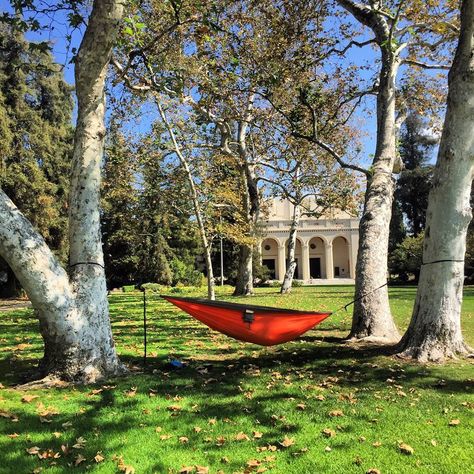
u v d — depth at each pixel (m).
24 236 6.17
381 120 10.76
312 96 10.45
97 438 4.64
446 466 4.01
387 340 9.58
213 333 11.59
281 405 5.63
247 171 24.70
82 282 6.84
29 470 3.99
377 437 4.64
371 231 10.09
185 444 4.51
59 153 31.67
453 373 6.92
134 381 6.68
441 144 7.82
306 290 35.50
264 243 72.31
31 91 30.44
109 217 42.69
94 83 6.98
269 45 10.71
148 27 11.55
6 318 15.70
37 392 6.14
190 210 22.06
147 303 21.34
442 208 7.78
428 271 7.97
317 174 24.08
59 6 8.20
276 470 3.99
